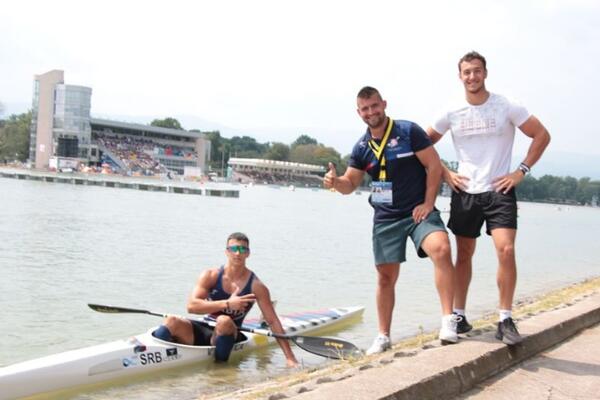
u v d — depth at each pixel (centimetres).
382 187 645
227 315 882
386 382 458
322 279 1864
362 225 4747
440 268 607
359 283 1822
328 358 884
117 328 1130
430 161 625
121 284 1584
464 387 505
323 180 657
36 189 6556
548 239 4841
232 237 847
